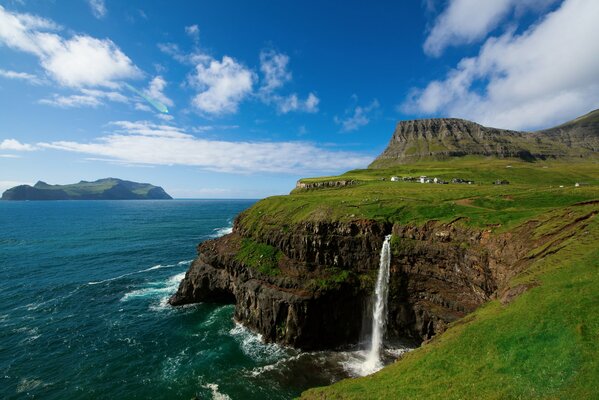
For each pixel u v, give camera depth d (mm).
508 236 44844
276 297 56656
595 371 19016
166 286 84062
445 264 52219
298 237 65125
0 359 49750
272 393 42125
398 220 62531
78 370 47344
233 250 75062
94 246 135000
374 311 57094
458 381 24250
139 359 50281
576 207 43938
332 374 46188
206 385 43938
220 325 62188
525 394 20250
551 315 25406
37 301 73000
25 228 193125
